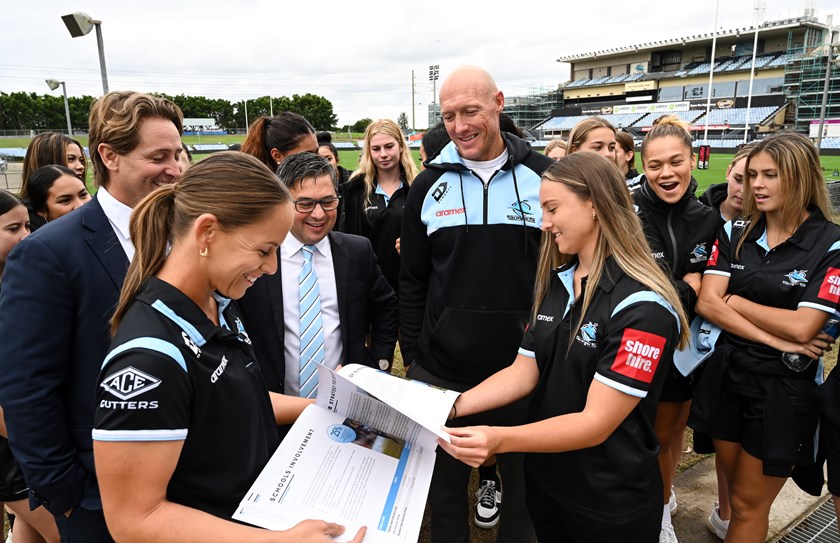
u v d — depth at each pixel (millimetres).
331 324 2145
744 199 2244
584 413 1466
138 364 1011
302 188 1950
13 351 1383
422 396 1540
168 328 1082
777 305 2090
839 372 1982
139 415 998
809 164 2014
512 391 1775
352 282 2205
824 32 52438
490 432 1372
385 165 3809
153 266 1158
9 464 1972
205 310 1213
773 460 2004
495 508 2797
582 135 3100
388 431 1475
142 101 1518
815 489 2160
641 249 1557
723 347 2201
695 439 2484
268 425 1397
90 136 1550
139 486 1015
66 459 1437
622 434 1548
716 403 2205
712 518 2578
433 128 3525
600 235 1567
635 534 1584
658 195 2395
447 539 2322
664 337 1451
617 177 1557
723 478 2480
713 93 54438
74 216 1507
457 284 2291
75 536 1495
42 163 3326
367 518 1230
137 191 1554
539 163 2281
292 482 1277
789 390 2041
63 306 1430
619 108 55969
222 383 1167
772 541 2469
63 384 1487
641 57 62625
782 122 46375
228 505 1213
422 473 1370
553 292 1738
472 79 2115
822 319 1985
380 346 2504
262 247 1118
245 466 1242
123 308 1154
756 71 51312
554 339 1655
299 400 1671
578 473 1594
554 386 1646
